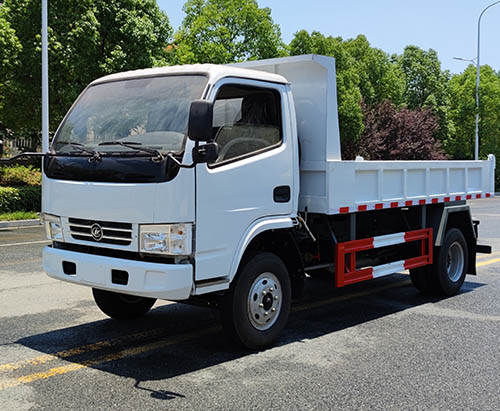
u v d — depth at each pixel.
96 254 5.31
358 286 9.01
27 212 18.03
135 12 20.66
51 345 5.80
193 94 5.21
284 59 6.64
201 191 5.02
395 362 5.41
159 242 4.87
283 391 4.66
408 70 55.28
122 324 6.59
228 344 5.90
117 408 4.31
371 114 39.88
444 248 8.14
